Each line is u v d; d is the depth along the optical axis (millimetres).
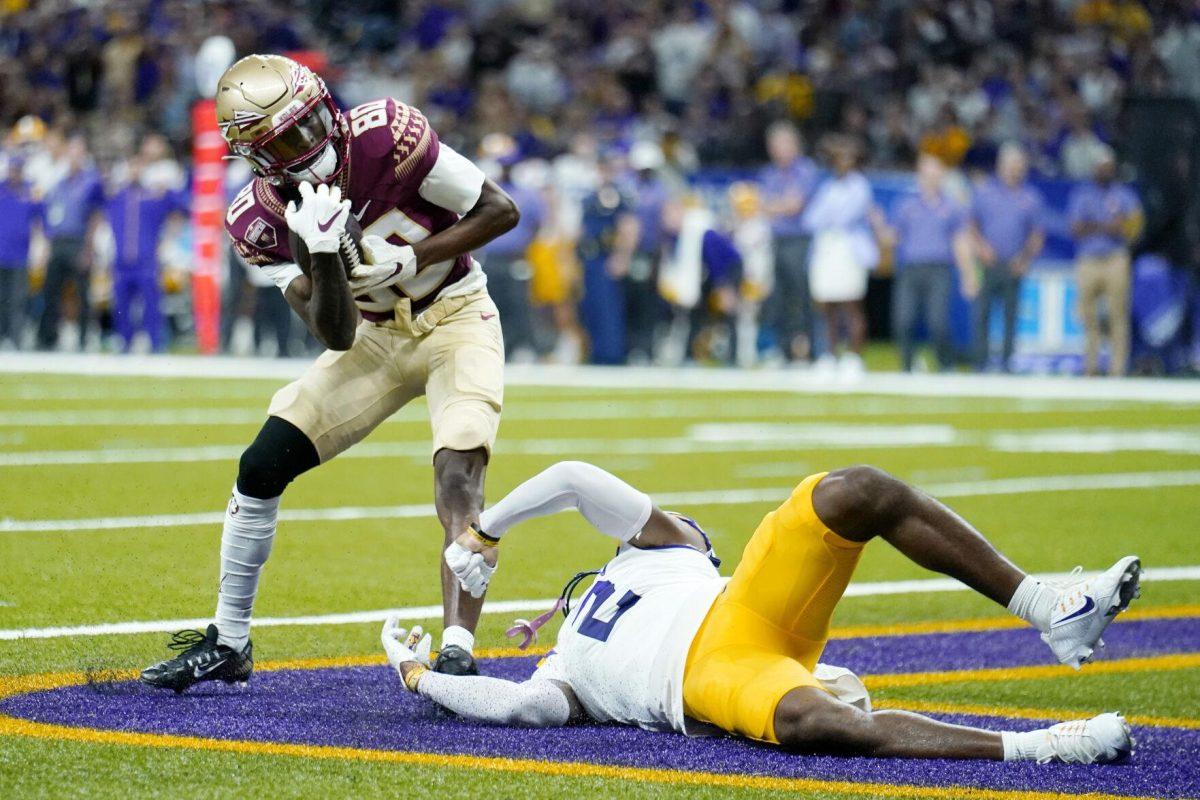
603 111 81875
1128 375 69188
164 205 72312
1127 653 21953
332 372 18859
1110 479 39000
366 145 17922
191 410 50844
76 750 15305
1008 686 19969
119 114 84938
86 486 33812
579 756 15461
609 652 16562
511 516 16875
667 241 71562
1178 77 83250
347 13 95938
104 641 20578
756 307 74000
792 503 15711
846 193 66062
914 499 15438
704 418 51531
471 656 17516
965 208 68500
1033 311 73625
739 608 16016
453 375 18781
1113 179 66938
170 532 28578
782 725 15438
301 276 18312
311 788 14227
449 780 14570
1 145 79312
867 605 24906
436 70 85500
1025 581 15406
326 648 20891
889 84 85000
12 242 74250
